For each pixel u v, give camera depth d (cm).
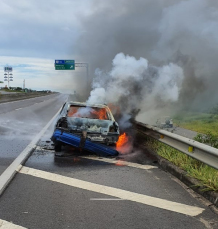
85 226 346
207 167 536
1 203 409
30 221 354
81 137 740
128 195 459
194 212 400
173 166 600
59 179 531
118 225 352
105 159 721
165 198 452
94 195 454
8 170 569
